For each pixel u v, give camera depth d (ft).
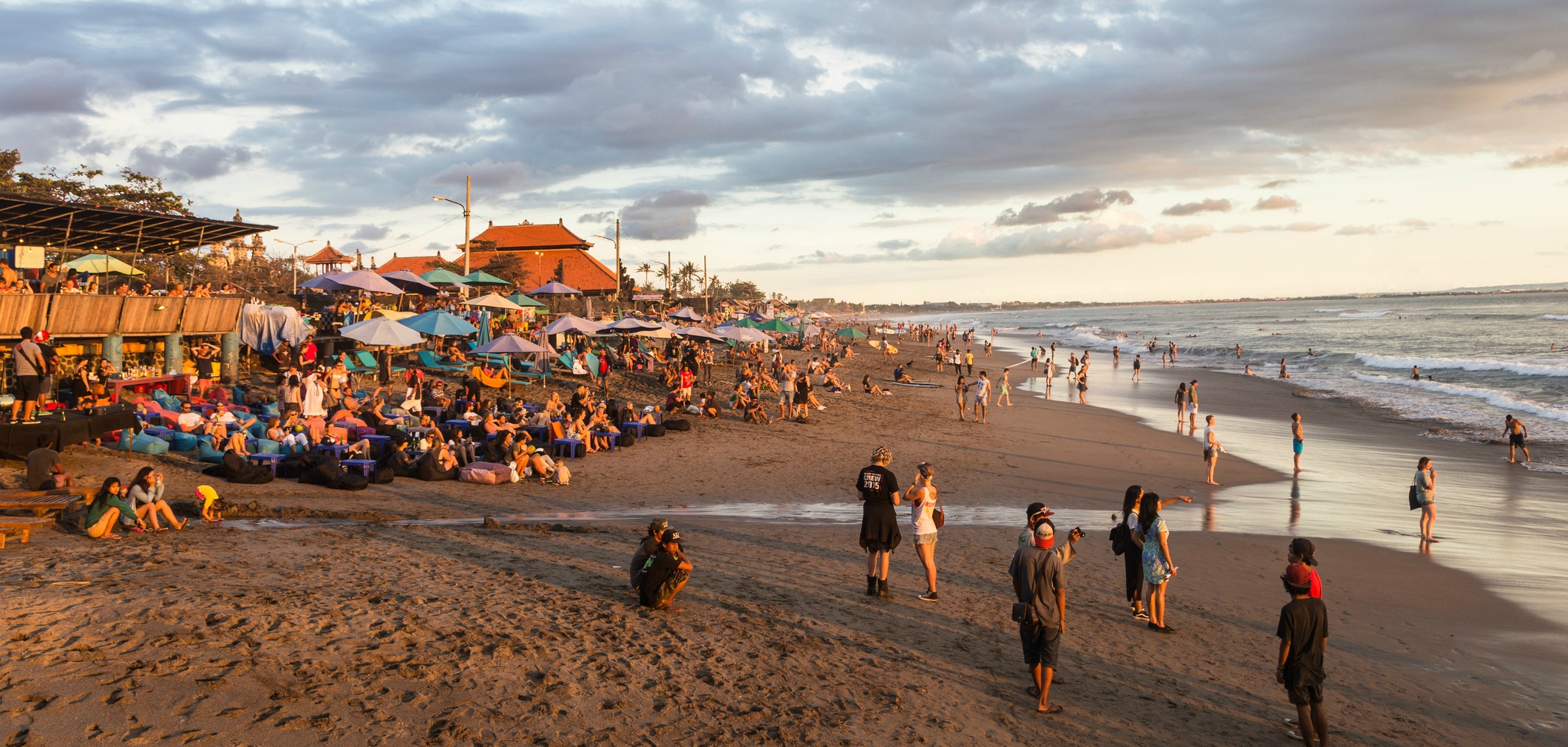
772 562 37.17
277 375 81.46
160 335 66.08
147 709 16.85
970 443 79.51
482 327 98.27
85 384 55.42
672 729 19.49
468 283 111.86
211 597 23.95
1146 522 31.22
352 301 114.32
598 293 252.21
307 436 52.70
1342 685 27.50
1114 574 38.58
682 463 63.57
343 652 20.94
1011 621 30.99
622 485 55.52
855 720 21.18
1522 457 75.61
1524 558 43.42
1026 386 146.41
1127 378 167.53
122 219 63.52
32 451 39.14
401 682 19.75
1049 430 91.15
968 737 21.18
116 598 22.95
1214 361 223.51
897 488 31.94
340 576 28.14
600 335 141.18
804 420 87.61
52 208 58.70
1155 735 22.58
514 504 47.91
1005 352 263.70
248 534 33.83
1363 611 35.24
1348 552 44.42
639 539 39.73
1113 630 30.78
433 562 31.48
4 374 52.21
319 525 37.60
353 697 18.66
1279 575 39.96
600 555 35.65
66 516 33.47
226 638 20.84
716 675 22.93
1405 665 29.50
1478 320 420.77
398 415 64.08
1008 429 90.68
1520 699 26.84
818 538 42.65
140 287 75.66
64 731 15.70
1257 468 70.69
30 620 20.66
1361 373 176.45
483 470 52.80
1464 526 50.62
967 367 152.97
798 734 19.94
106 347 60.39
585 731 18.74
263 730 16.74
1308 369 192.44
